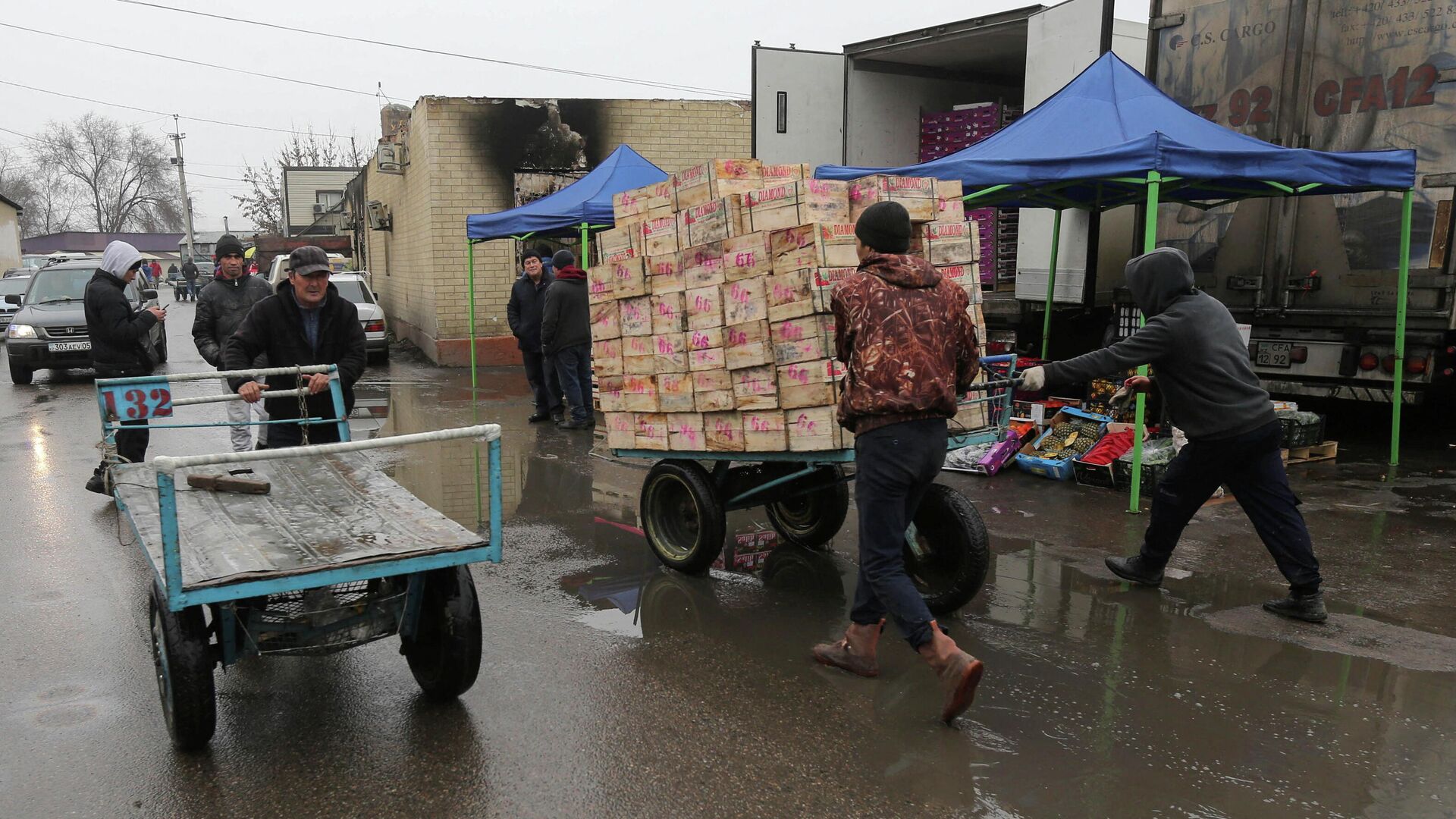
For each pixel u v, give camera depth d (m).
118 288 6.70
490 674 3.81
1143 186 7.51
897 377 3.30
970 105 11.26
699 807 2.84
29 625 4.38
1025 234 9.84
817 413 4.21
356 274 16.86
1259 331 8.18
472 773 3.05
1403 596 4.57
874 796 2.89
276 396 4.67
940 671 3.22
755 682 3.71
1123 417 7.20
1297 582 4.23
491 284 15.26
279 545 3.21
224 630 3.18
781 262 4.25
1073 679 3.70
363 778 3.02
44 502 6.67
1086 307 9.33
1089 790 2.91
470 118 14.96
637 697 3.59
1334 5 7.40
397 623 3.39
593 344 5.29
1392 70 7.18
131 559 5.38
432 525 3.50
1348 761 3.08
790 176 4.85
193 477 4.03
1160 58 8.35
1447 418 9.41
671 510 5.23
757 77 10.85
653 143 15.71
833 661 3.82
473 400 11.76
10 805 2.87
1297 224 7.81
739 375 4.48
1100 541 5.49
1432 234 7.21
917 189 4.49
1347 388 7.87
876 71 11.37
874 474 3.35
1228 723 3.34
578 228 10.98
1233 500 6.37
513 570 5.16
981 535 4.13
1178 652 3.95
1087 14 8.59
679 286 4.72
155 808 2.86
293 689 3.69
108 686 3.74
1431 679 3.67
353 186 28.02
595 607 4.58
